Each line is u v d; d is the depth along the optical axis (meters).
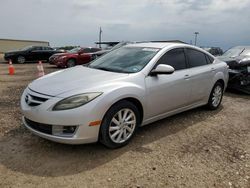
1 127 4.84
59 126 3.68
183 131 4.96
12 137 4.43
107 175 3.41
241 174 3.55
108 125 3.90
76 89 3.79
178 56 5.23
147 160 3.81
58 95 3.73
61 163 3.66
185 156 3.98
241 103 7.26
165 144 4.36
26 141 4.29
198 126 5.26
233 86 8.36
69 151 3.98
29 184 3.18
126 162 3.74
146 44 5.41
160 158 3.89
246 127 5.34
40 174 3.39
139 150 4.11
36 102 3.83
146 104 4.42
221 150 4.24
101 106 3.75
